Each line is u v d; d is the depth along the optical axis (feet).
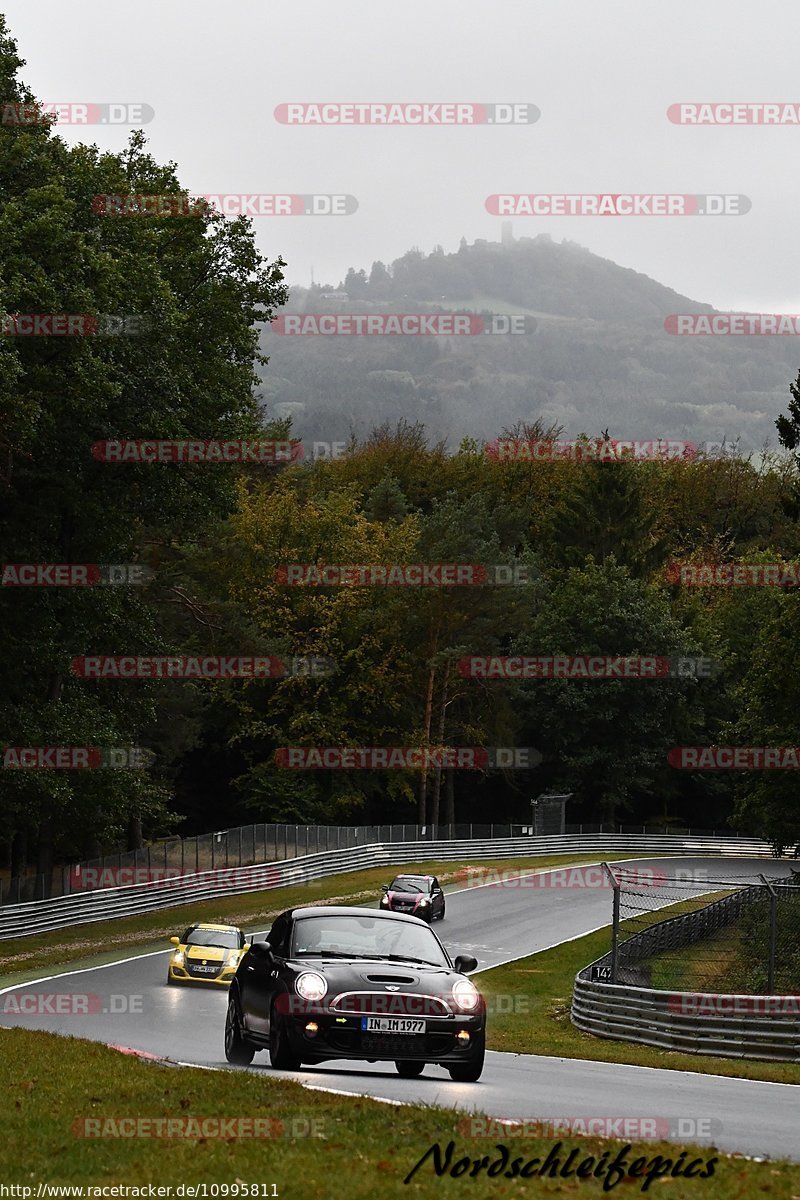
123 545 179.83
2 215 138.00
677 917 124.26
